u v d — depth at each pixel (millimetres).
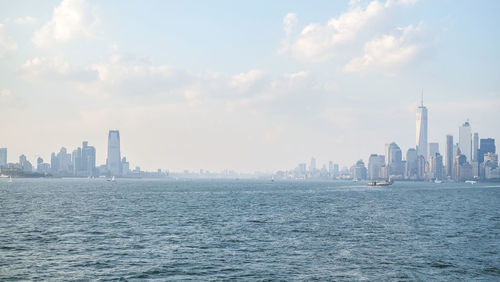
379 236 68250
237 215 101188
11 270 44344
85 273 43406
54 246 57688
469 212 115938
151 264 47438
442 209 126000
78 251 54281
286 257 51500
